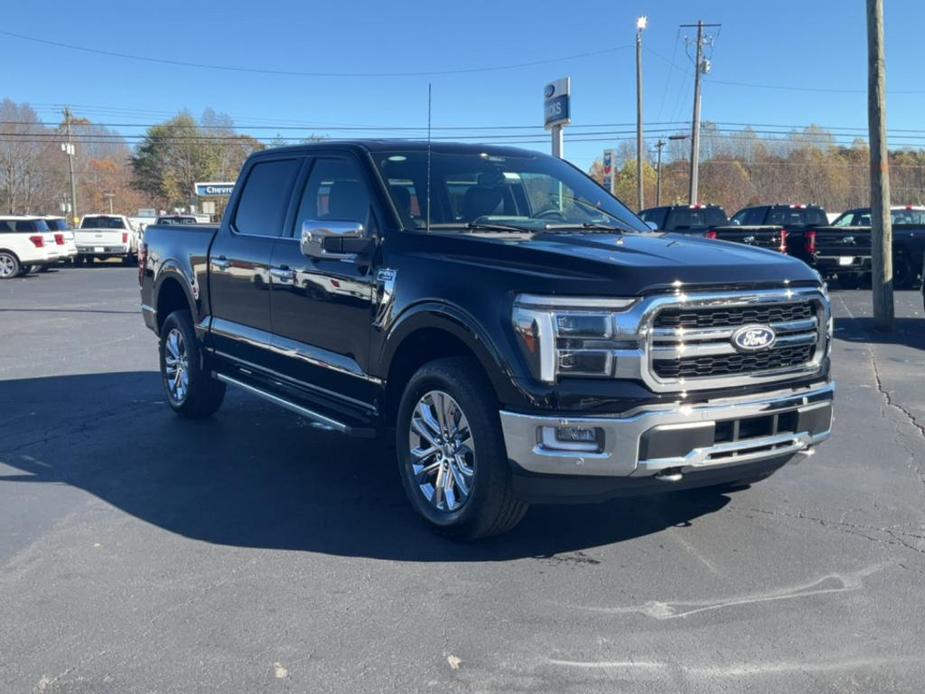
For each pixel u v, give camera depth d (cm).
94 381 941
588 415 406
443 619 384
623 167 8575
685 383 412
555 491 425
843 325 1446
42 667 344
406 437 493
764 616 387
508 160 600
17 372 996
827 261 1977
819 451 659
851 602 402
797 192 8675
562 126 1714
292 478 594
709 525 502
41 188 8025
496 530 459
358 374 526
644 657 351
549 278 416
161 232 789
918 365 1053
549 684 331
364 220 536
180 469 615
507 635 370
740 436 427
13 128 7788
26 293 2141
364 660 349
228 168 8406
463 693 326
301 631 373
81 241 3356
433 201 536
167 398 789
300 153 621
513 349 419
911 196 8531
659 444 405
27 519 512
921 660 349
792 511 525
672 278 409
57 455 649
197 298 714
